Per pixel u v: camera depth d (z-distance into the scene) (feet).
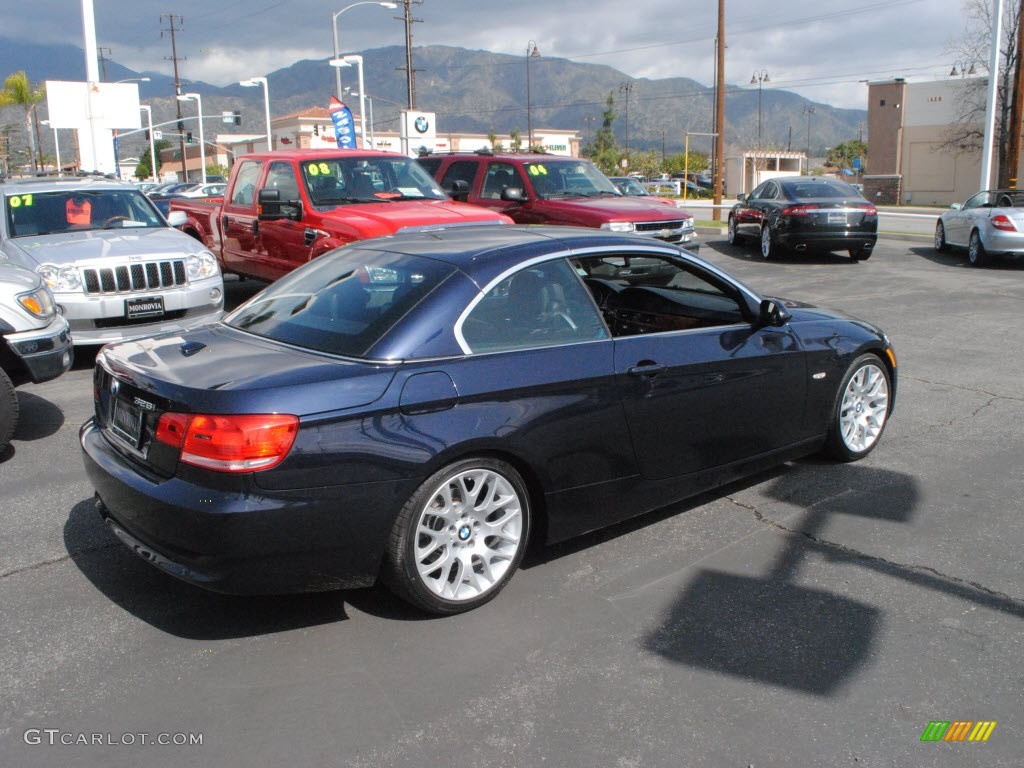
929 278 45.62
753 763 9.20
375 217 29.35
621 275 15.49
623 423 13.50
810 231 50.98
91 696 10.44
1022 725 9.77
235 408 10.61
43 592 13.01
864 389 18.11
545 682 10.66
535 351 12.73
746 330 15.51
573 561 13.93
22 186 30.45
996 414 21.71
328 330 12.48
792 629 11.82
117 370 12.29
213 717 10.03
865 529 14.99
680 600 12.64
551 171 40.96
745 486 17.12
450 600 12.07
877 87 181.68
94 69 68.39
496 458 12.28
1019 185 156.76
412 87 160.86
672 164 359.46
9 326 18.98
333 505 10.94
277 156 33.88
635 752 9.37
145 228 31.07
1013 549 14.16
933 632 11.71
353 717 10.00
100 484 12.20
